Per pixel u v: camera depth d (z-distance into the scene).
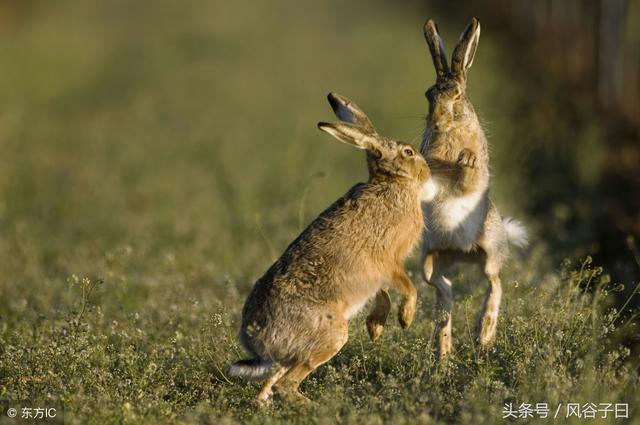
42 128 71.50
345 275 23.78
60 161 60.97
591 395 21.25
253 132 67.81
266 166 56.31
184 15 159.88
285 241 39.31
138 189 52.41
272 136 65.31
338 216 24.42
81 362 24.44
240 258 38.09
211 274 35.56
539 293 27.41
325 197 46.53
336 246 23.95
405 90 74.38
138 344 26.56
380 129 61.38
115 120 76.12
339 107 27.45
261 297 23.47
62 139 68.19
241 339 23.62
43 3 164.12
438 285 27.52
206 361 25.47
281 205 46.19
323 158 56.38
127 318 29.25
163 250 39.31
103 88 94.31
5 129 63.94
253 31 138.00
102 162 60.38
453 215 26.67
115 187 53.22
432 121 27.09
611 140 52.38
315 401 22.45
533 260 32.84
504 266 29.31
